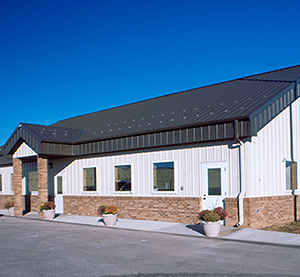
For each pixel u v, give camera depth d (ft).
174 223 48.14
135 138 53.21
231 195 43.78
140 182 53.93
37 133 59.93
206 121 44.62
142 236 39.37
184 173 48.65
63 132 64.18
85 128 69.15
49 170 70.08
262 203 44.01
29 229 46.60
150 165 52.70
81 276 23.32
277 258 27.96
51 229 46.24
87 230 44.75
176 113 55.16
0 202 87.97
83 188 63.00
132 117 64.39
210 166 45.93
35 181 75.51
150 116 59.77
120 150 55.93
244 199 42.29
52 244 34.91
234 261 27.02
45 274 23.93
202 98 60.08
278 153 47.93
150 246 33.30
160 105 66.69
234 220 43.01
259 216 43.42
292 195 49.34
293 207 49.39
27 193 77.51
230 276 22.99
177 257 28.53
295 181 50.85
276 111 46.21
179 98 67.87
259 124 42.60
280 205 46.96
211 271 24.22
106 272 24.22
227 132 43.01
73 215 63.10
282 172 48.24
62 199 66.69
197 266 25.59
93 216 60.39
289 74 57.21
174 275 23.36
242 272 23.90
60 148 60.54
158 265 25.96
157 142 50.26
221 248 32.14
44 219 59.06
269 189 45.68
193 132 46.26
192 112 52.08
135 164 54.80
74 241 36.42
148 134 51.42
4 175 87.15
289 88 49.42
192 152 47.96
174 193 49.42
